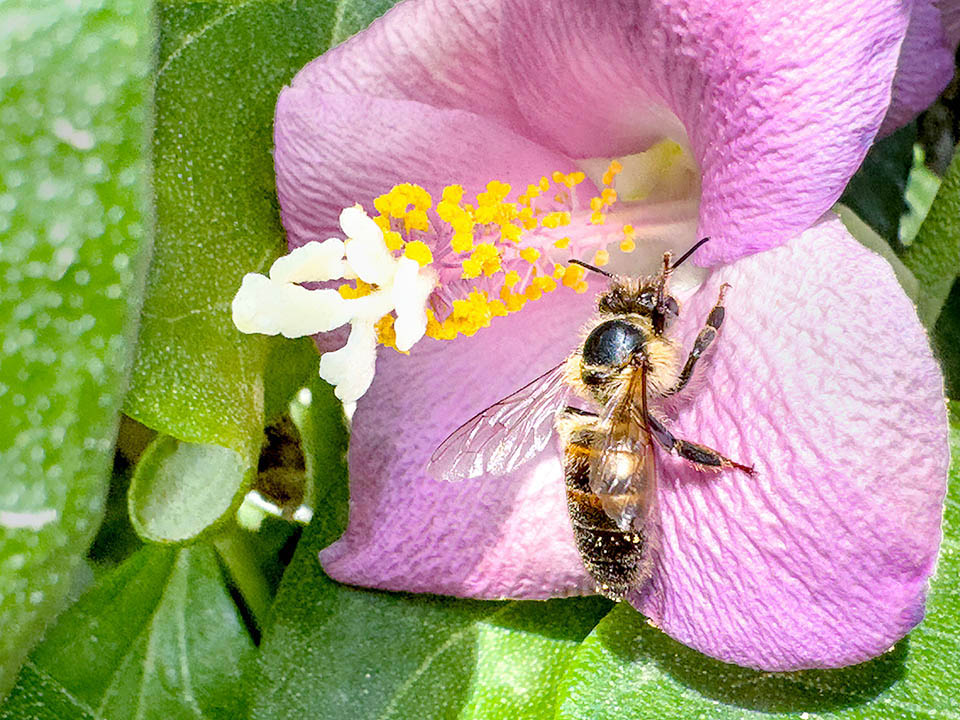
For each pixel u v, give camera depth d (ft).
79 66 0.20
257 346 0.25
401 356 0.24
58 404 0.20
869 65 0.20
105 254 0.20
